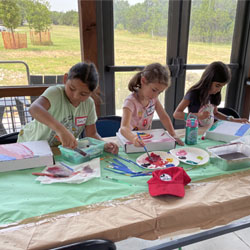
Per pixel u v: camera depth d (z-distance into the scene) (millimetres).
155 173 823
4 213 653
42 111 1008
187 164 955
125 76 2369
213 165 950
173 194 727
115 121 1646
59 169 904
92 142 1094
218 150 1010
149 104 1377
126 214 653
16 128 2094
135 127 1362
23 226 609
